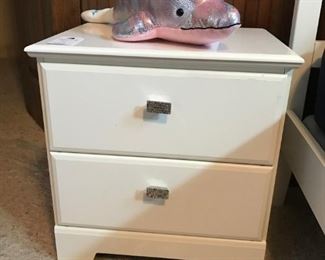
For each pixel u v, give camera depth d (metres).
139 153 0.80
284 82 0.72
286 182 1.11
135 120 0.77
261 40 0.85
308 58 1.01
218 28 0.72
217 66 0.71
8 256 0.94
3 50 2.51
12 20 2.43
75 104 0.76
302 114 1.06
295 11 0.98
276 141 0.77
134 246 0.90
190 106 0.74
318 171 0.82
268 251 0.97
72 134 0.79
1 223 1.05
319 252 0.97
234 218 0.84
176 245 0.88
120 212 0.86
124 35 0.78
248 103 0.73
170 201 0.83
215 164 0.79
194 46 0.77
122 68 0.73
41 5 1.35
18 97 1.95
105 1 1.09
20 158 1.38
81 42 0.77
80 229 0.89
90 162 0.81
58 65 0.74
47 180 1.26
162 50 0.72
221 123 0.75
